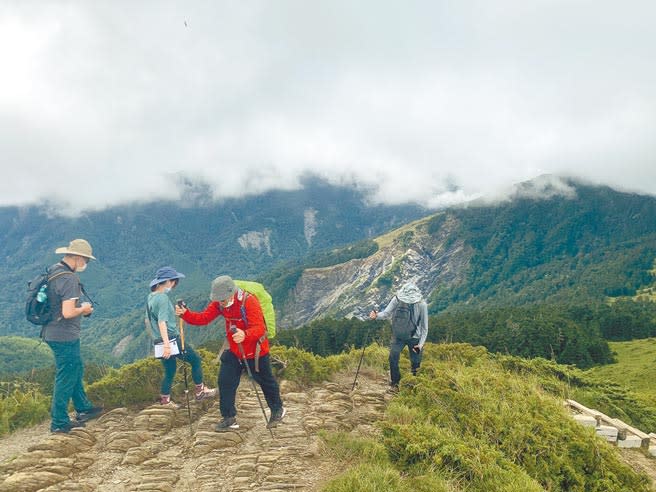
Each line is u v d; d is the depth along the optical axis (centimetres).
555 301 19362
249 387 986
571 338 6850
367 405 899
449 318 10475
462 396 860
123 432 737
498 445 752
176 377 934
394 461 640
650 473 865
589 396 1252
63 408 737
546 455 745
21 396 891
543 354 6662
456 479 611
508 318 8775
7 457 692
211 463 638
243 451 676
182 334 814
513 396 916
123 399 874
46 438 757
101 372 1099
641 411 1289
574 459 759
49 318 718
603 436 981
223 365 728
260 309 721
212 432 722
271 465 620
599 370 6228
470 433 754
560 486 714
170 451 691
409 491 543
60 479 599
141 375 923
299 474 596
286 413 826
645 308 13738
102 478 610
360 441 671
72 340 737
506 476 632
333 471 606
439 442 667
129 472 625
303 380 1073
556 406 917
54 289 717
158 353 789
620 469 764
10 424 812
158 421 781
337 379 1112
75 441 702
